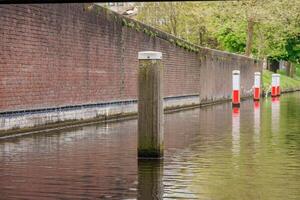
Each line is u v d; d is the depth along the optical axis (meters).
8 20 17.03
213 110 31.09
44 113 19.14
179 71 33.44
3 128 16.84
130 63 26.53
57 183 9.78
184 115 26.89
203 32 64.69
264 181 9.91
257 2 54.53
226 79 44.28
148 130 12.60
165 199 8.59
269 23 56.31
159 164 11.78
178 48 33.19
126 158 12.62
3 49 16.75
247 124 21.45
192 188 9.35
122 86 25.70
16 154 13.20
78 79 21.61
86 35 22.22
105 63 23.97
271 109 31.30
